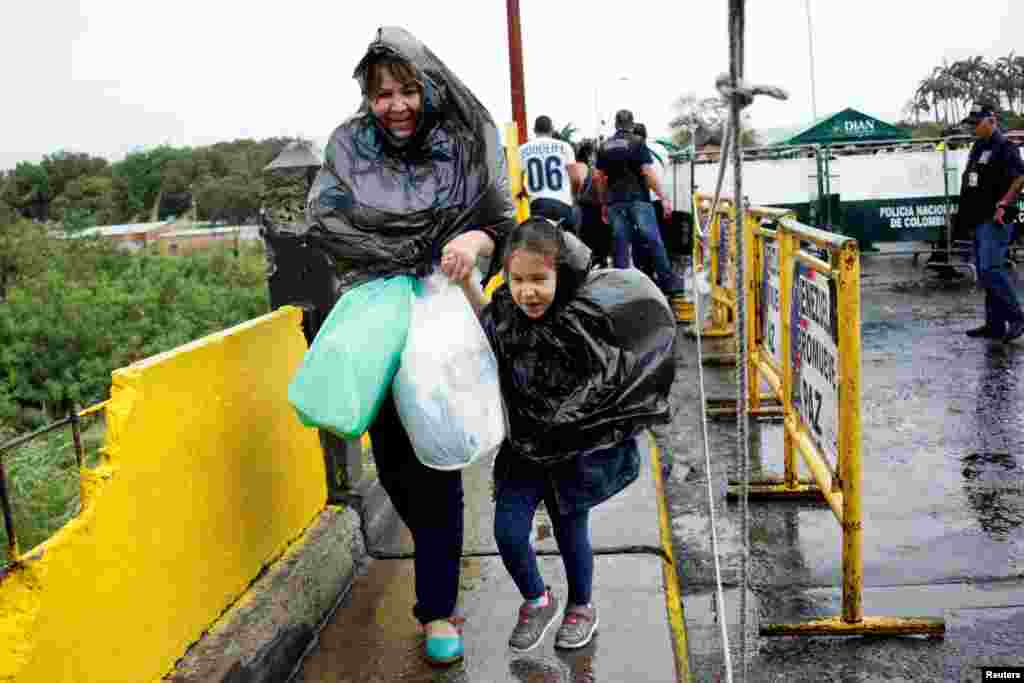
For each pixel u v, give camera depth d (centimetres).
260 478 310
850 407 302
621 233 880
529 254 259
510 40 1107
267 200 358
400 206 271
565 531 294
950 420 553
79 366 1875
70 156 7144
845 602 314
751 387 573
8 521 195
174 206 7350
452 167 275
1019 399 587
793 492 441
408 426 267
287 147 361
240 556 294
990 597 334
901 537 392
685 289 981
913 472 470
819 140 2152
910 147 1275
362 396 256
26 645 190
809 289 374
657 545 369
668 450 525
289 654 290
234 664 259
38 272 2795
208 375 278
